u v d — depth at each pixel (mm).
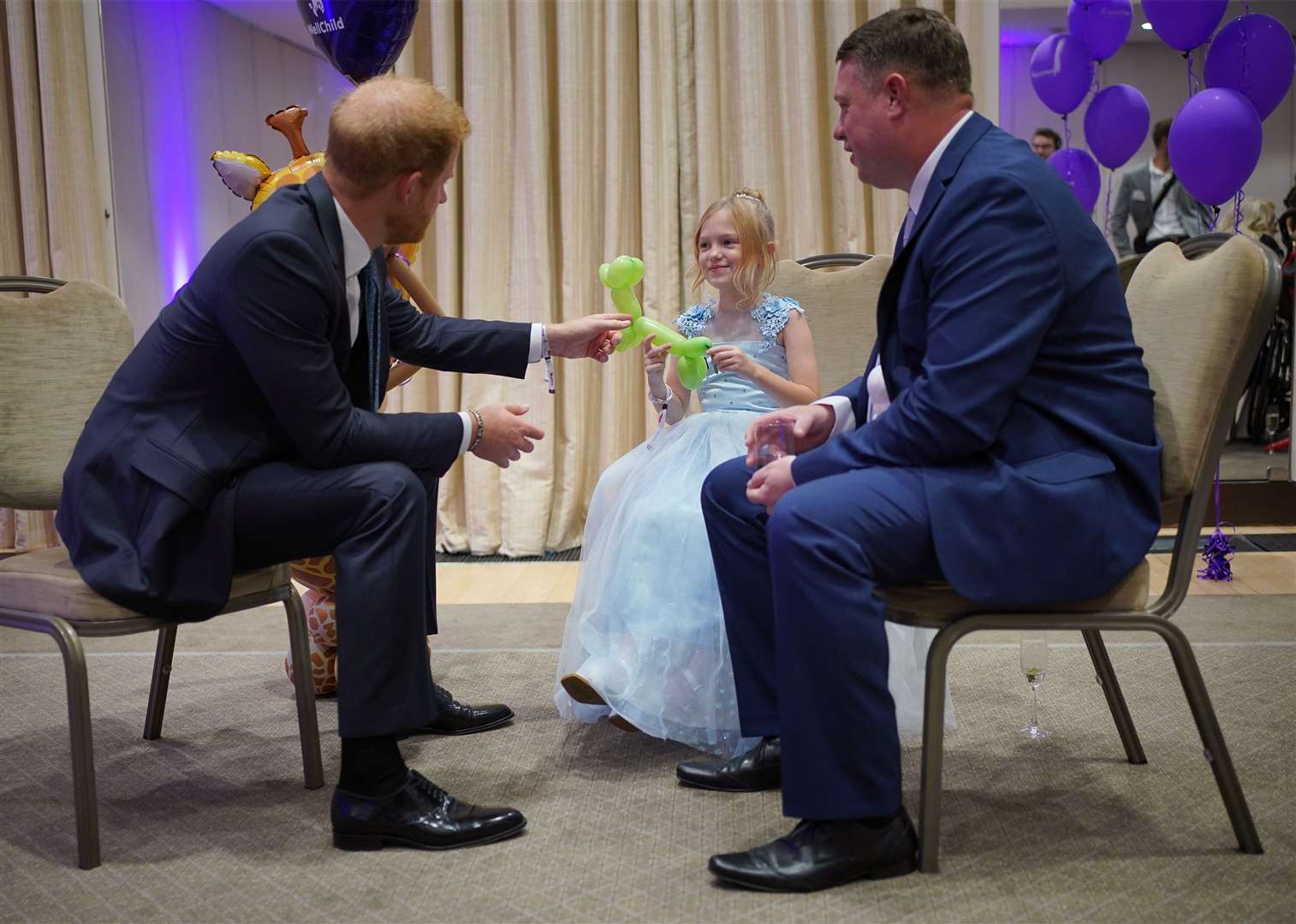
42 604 1794
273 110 4578
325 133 4586
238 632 3242
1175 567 1681
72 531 1812
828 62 4125
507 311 4312
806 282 2666
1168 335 1761
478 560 4309
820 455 1688
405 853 1765
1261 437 5496
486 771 2111
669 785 2023
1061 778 2008
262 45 4539
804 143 4066
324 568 2518
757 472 1741
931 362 1618
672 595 2131
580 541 4434
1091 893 1558
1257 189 5492
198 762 2201
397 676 1755
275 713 2508
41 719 2482
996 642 2945
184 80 4617
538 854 1746
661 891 1603
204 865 1739
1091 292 1649
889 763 1556
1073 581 1591
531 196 4207
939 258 1644
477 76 4184
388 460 1834
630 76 4238
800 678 1542
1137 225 5344
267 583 1982
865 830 1590
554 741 2277
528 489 4301
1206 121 3486
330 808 1957
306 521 1784
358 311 1944
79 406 2279
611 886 1626
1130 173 5316
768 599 1933
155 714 2334
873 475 1614
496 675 2773
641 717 2070
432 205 1875
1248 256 1635
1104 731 2252
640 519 2213
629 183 4285
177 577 1787
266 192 2564
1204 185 3564
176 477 1772
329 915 1562
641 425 4367
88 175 4469
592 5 4176
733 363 2359
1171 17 3615
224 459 1804
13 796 2045
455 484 4469
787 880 1571
